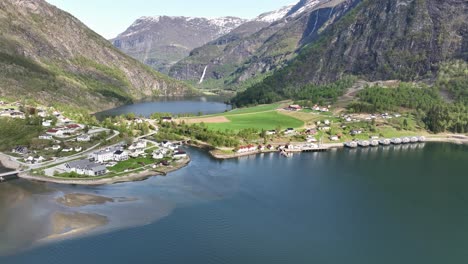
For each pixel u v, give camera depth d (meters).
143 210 140.25
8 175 175.88
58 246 114.25
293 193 163.38
